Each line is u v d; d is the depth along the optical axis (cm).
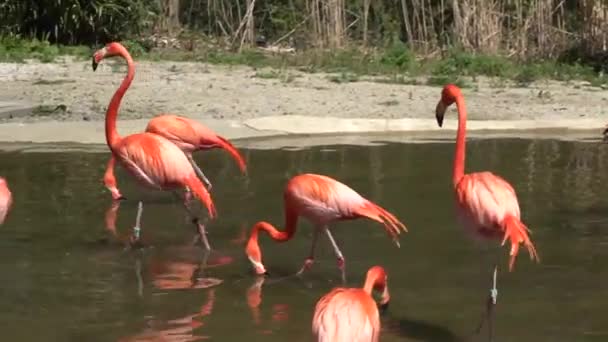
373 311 580
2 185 817
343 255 905
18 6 2508
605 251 910
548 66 2295
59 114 1650
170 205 1100
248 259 891
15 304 761
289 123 1591
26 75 2050
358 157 1370
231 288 811
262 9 2742
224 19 2638
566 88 2059
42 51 2366
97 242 943
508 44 2497
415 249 921
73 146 1427
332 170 1271
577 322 727
